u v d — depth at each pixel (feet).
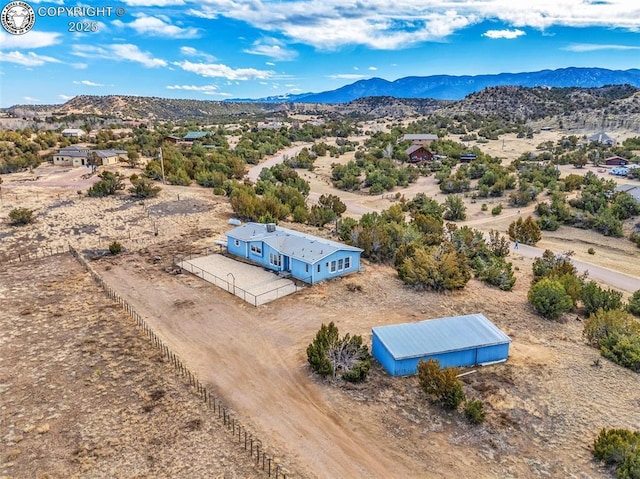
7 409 62.03
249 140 438.40
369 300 105.40
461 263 126.21
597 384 75.46
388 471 54.49
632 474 52.54
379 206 247.29
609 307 107.34
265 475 52.24
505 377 75.92
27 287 105.29
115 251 130.62
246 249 128.88
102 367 72.79
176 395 66.59
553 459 57.52
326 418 63.72
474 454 57.93
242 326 90.84
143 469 52.19
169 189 215.51
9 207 170.60
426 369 68.13
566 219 210.79
